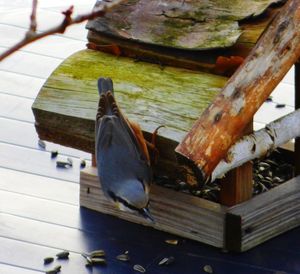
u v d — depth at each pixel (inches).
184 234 293.3
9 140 370.0
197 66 285.7
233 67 275.9
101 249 290.0
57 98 296.2
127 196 267.9
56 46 461.1
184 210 291.0
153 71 292.4
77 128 291.1
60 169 346.3
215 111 256.4
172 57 291.3
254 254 284.7
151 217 268.1
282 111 393.1
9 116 391.5
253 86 259.8
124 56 307.1
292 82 422.9
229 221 281.4
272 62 263.3
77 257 285.6
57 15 483.8
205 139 252.4
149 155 273.7
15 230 301.0
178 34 288.8
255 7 281.3
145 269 279.0
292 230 297.7
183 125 266.7
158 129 268.7
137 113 277.7
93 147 291.7
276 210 290.2
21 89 415.8
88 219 309.3
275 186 308.2
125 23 302.8
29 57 447.5
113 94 280.5
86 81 297.3
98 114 274.4
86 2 500.7
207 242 288.7
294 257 283.3
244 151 270.4
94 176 310.3
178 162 255.1
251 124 273.6
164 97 278.7
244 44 273.4
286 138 288.2
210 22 285.6
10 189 331.0
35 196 326.0
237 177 281.4
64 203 320.8
